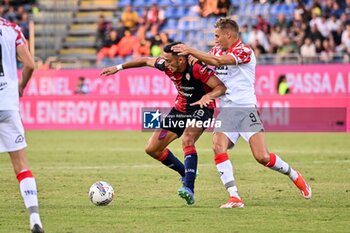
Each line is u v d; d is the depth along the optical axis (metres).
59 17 71.19
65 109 57.22
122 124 56.16
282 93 54.31
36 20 70.25
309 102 53.78
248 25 65.44
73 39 70.50
